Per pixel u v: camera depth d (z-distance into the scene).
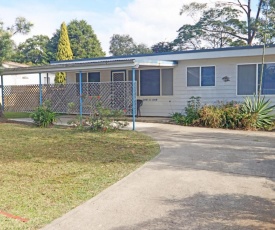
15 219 3.51
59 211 3.73
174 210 3.69
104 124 9.94
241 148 7.09
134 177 5.01
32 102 14.70
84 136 9.09
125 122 10.20
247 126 10.12
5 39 13.77
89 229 3.27
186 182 4.70
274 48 10.94
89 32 45.84
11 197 4.19
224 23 28.41
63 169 5.58
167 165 5.69
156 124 11.57
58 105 13.72
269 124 10.28
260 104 10.56
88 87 13.07
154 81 13.97
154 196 4.16
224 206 3.78
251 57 11.64
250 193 4.20
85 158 6.39
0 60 14.02
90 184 4.71
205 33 30.31
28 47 41.69
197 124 11.00
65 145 7.79
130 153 6.77
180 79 13.25
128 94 12.43
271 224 3.29
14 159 6.37
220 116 10.62
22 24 14.52
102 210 3.75
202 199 4.01
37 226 3.35
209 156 6.34
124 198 4.12
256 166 5.54
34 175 5.22
